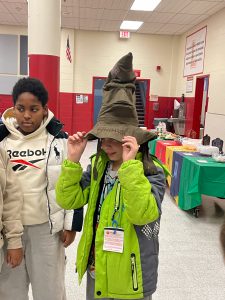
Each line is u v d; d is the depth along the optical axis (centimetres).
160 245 322
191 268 278
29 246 157
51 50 448
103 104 128
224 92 647
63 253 171
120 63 123
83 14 793
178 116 945
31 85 148
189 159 412
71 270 264
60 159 158
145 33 990
